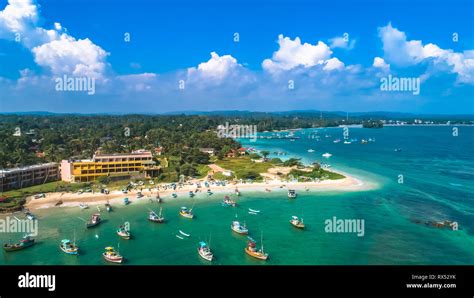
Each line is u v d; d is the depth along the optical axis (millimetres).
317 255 106375
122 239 119500
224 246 113938
